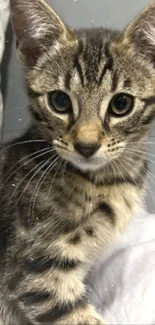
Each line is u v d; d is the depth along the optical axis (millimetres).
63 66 177
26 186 184
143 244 231
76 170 180
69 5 269
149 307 198
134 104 175
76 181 180
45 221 180
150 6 176
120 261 221
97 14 269
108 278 215
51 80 177
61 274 182
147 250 227
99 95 170
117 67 174
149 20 178
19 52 186
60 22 180
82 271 191
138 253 225
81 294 186
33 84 182
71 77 173
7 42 261
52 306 181
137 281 211
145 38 180
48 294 181
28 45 186
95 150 168
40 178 182
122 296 204
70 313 182
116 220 189
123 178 187
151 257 223
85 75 172
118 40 180
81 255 185
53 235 180
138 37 179
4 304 196
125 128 174
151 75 179
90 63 174
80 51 178
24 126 276
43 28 182
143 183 197
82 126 167
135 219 245
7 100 279
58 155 180
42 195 181
